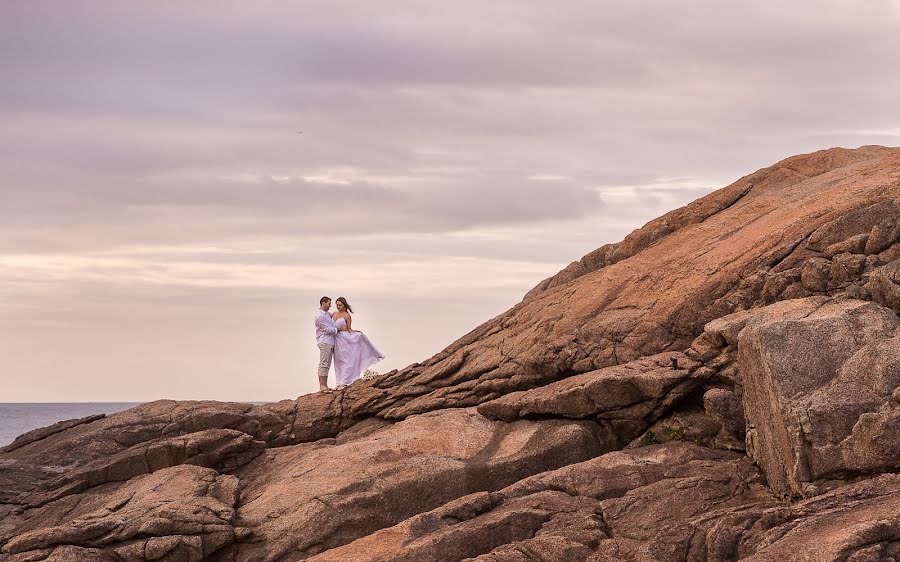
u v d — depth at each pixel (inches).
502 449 733.3
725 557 502.0
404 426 789.2
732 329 701.3
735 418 689.6
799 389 572.1
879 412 537.0
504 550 568.1
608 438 741.3
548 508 603.5
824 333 593.3
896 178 821.2
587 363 810.8
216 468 820.6
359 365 1072.2
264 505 709.9
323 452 781.3
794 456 553.9
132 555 666.8
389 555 586.6
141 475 819.4
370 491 697.0
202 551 671.8
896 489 486.0
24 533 727.1
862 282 716.7
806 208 820.6
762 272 777.6
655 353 791.1
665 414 733.3
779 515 499.2
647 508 586.2
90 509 784.9
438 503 697.0
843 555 424.8
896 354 561.0
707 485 602.5
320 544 676.7
